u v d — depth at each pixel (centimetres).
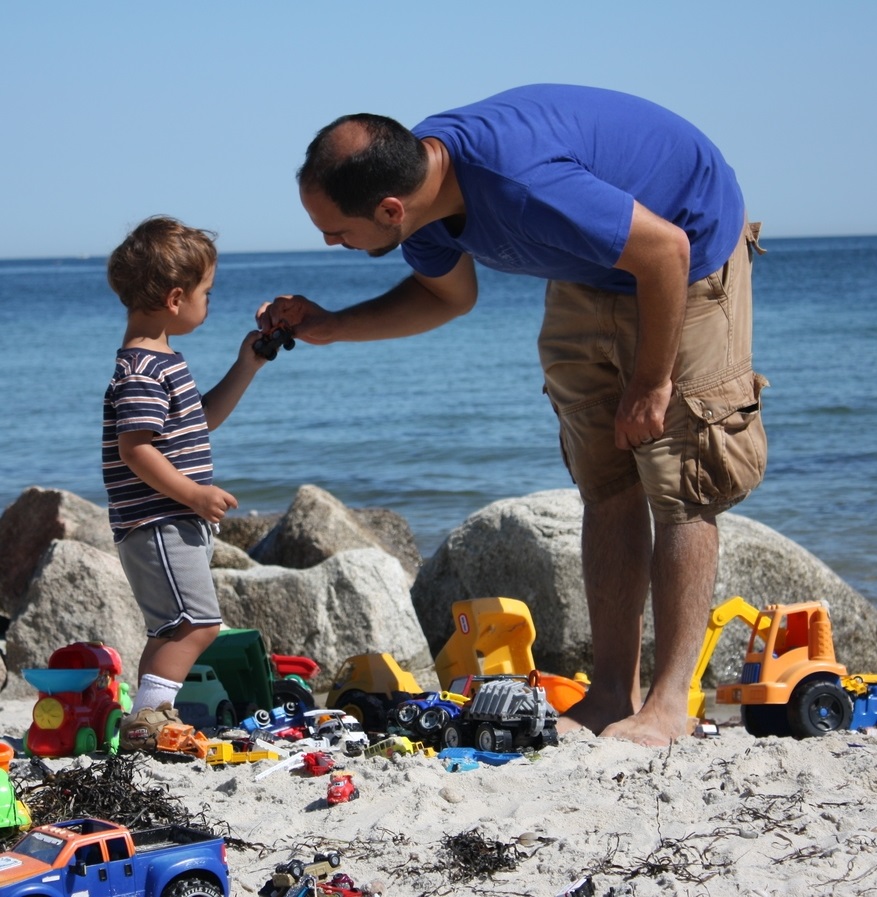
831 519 1224
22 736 514
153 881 288
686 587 490
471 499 1440
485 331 4100
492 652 547
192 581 466
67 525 873
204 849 297
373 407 2241
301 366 3028
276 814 378
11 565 877
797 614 538
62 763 450
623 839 351
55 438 1947
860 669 776
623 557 521
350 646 718
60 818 362
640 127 469
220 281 12075
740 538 761
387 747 447
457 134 442
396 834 355
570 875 325
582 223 431
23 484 1559
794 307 4831
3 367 3153
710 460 485
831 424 1866
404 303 539
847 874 324
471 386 2533
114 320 5428
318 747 463
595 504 527
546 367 528
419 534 1257
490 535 798
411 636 734
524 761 436
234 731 483
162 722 452
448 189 445
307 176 434
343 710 526
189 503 458
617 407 507
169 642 465
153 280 473
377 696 525
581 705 518
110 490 476
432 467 1642
